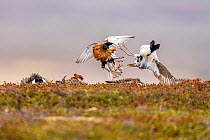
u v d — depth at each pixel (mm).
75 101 18125
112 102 18375
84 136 12922
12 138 12883
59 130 13398
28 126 13914
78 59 22594
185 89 20516
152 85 22094
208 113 17125
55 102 18000
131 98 18906
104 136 13062
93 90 19656
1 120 14516
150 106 17875
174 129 13797
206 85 21469
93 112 16062
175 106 18141
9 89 19141
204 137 13391
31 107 17234
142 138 13211
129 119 14508
